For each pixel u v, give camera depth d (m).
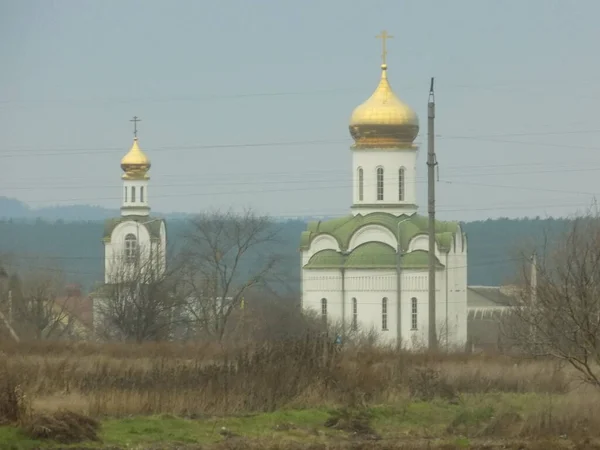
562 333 63.34
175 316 155.25
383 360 86.38
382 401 67.88
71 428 54.91
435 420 62.94
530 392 71.62
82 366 79.06
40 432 54.34
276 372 66.94
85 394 64.06
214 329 158.62
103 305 160.12
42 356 91.31
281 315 149.75
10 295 156.12
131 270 168.62
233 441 55.31
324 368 69.31
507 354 99.44
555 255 79.56
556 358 74.00
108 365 77.00
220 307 163.12
